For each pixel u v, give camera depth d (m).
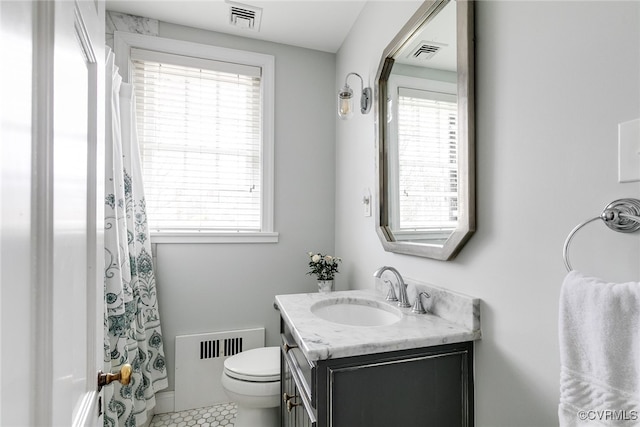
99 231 0.69
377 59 1.63
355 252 1.90
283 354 1.40
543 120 0.77
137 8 1.85
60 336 0.41
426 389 0.93
